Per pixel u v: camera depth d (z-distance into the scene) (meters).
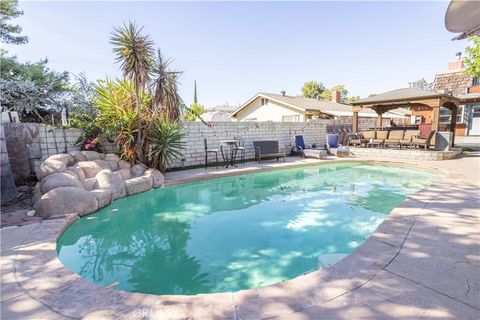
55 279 2.81
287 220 5.69
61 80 14.29
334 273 2.73
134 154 8.03
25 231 4.12
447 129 19.12
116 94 8.15
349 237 4.83
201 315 2.18
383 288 2.46
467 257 2.99
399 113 26.02
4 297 2.50
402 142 12.88
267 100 22.33
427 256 3.03
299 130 15.09
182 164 10.34
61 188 5.16
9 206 5.44
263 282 3.48
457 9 2.42
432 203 5.03
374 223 5.46
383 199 7.07
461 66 21.88
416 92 13.83
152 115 8.35
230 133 11.92
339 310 2.19
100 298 2.47
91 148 8.02
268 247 4.48
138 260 4.09
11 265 3.10
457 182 6.86
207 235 4.98
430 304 2.23
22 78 13.26
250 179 9.47
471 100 18.30
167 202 6.96
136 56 7.48
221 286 3.41
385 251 3.17
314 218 5.77
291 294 2.42
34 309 2.33
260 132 13.16
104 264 3.96
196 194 7.68
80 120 8.48
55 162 6.06
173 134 8.38
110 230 5.26
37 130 7.29
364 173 10.50
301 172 10.70
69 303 2.40
